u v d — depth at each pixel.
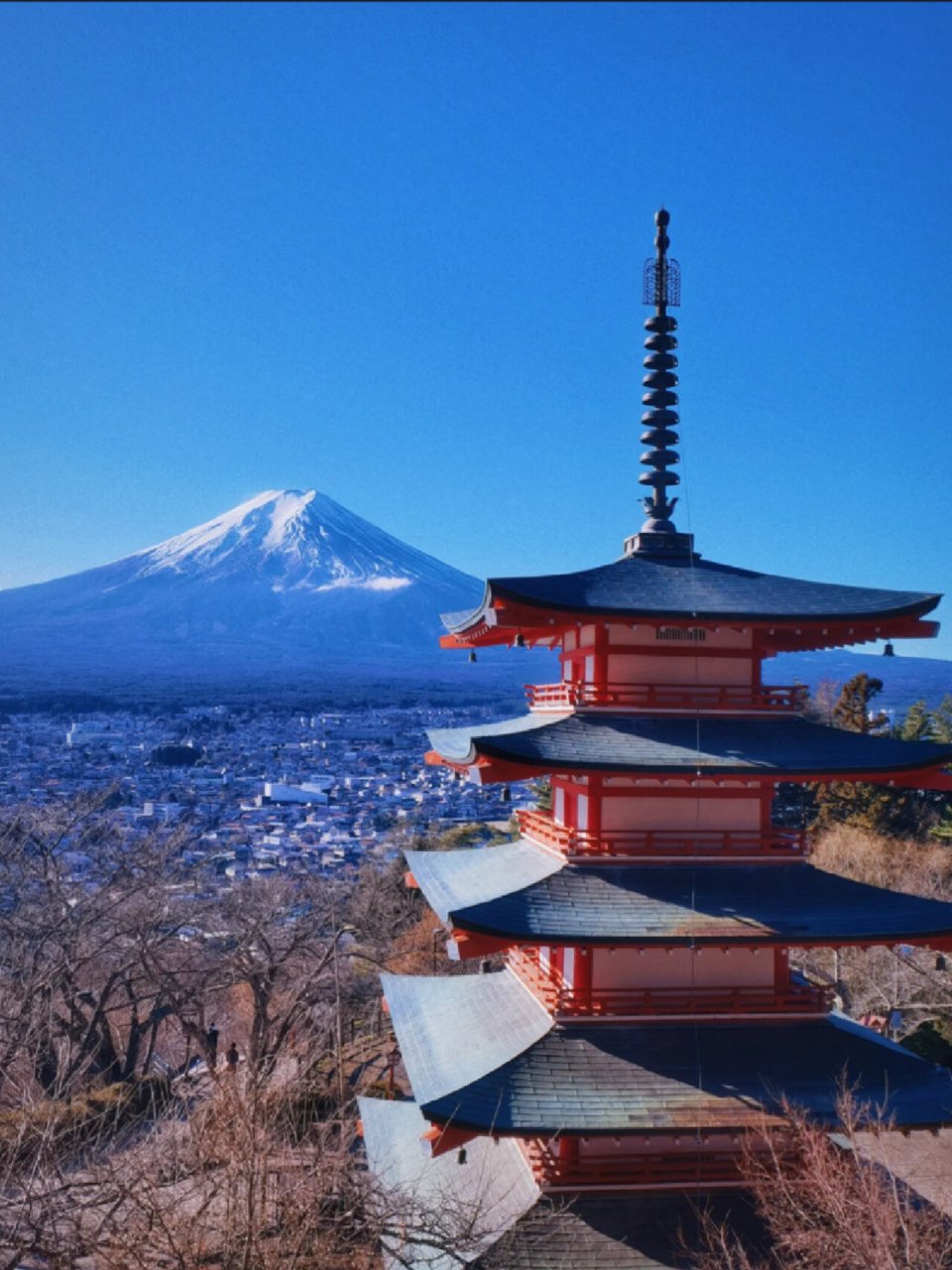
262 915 42.88
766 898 19.88
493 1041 20.50
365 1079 37.84
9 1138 21.03
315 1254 17.61
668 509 23.31
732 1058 19.33
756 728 20.78
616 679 20.94
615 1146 19.20
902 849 58.06
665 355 23.50
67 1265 16.83
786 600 20.75
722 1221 18.53
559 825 22.16
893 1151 28.25
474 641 24.69
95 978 45.06
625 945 18.73
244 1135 18.41
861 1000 39.53
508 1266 17.78
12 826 44.28
